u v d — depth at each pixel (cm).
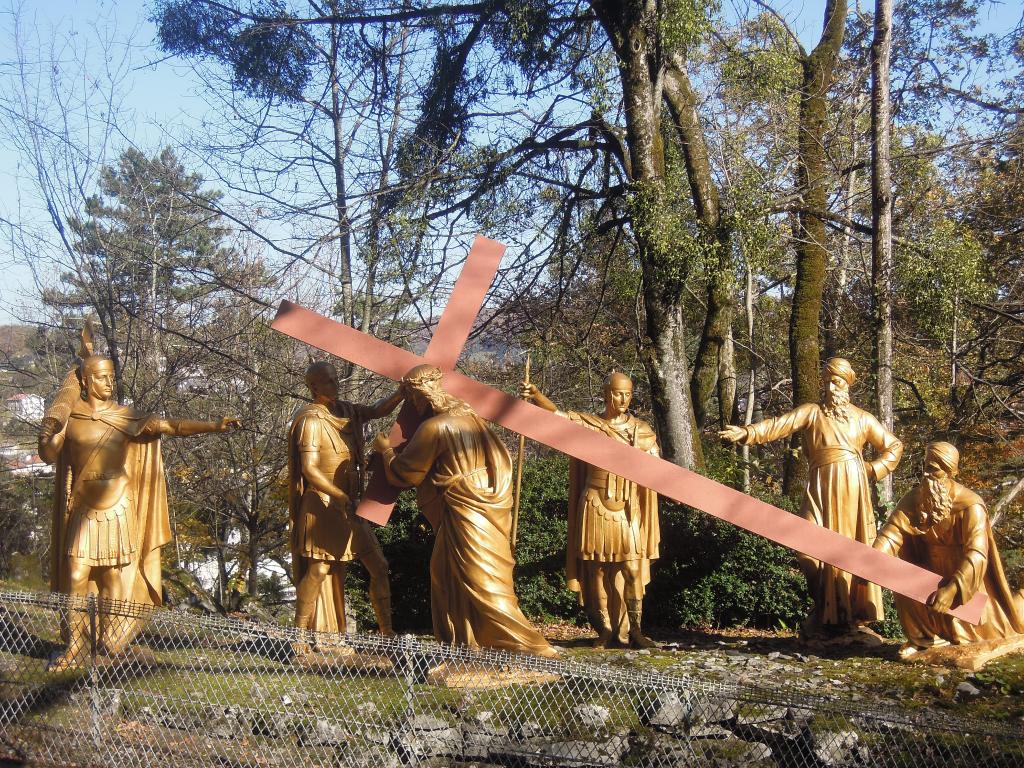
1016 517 1875
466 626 789
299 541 860
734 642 993
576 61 1681
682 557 1148
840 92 1958
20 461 2264
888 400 1295
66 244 1609
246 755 667
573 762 655
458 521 796
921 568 827
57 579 838
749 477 1535
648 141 1416
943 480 844
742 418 2317
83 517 829
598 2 1457
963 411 1945
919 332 1980
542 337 1886
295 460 870
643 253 1442
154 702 718
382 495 806
